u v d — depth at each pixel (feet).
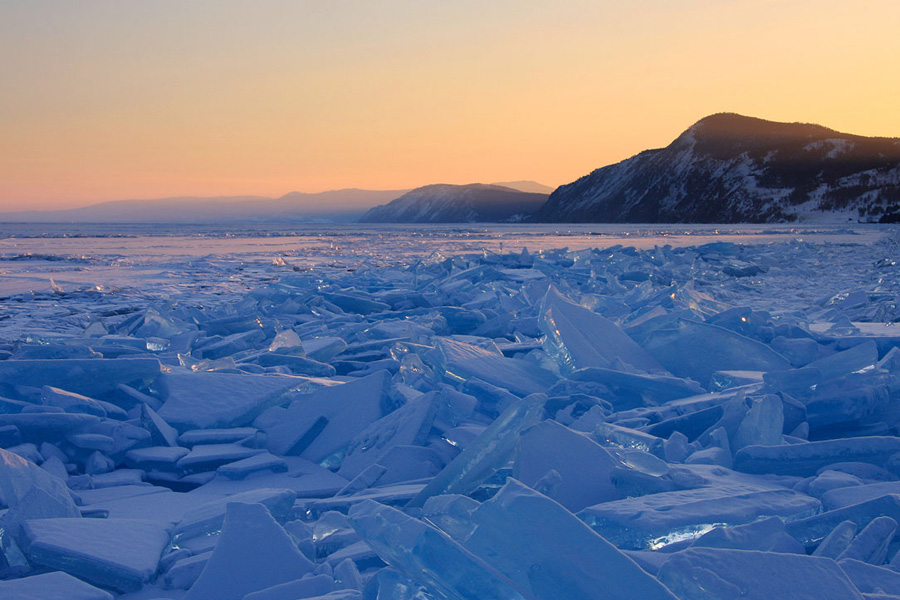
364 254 95.40
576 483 9.00
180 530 8.91
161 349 21.68
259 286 51.19
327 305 33.83
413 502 9.28
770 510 7.77
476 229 300.61
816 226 283.18
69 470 12.42
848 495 8.19
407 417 12.82
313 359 20.44
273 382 15.76
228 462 12.62
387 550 4.94
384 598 5.48
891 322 29.25
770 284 51.72
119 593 7.63
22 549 8.11
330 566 7.31
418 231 254.68
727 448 11.21
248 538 7.62
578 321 18.33
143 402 14.88
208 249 114.01
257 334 24.27
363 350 22.63
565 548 4.87
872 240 127.65
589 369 15.42
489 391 14.57
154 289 48.52
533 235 183.01
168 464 12.29
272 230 288.51
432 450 11.81
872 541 6.67
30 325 30.78
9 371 14.53
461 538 5.76
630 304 27.50
